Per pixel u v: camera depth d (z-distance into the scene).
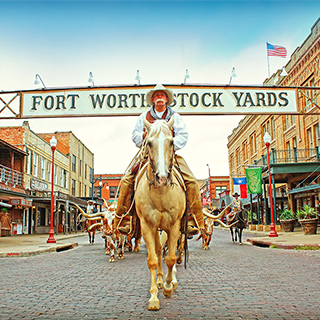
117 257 12.23
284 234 21.77
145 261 10.96
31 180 33.97
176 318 4.46
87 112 13.97
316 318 4.39
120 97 13.95
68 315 4.69
